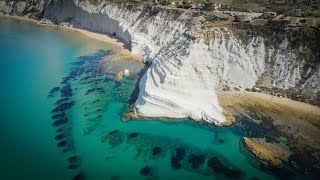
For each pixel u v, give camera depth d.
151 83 56.62
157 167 42.44
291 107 55.66
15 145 45.41
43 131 48.88
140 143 47.00
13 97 58.44
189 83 55.66
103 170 41.47
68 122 51.38
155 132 49.66
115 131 49.53
